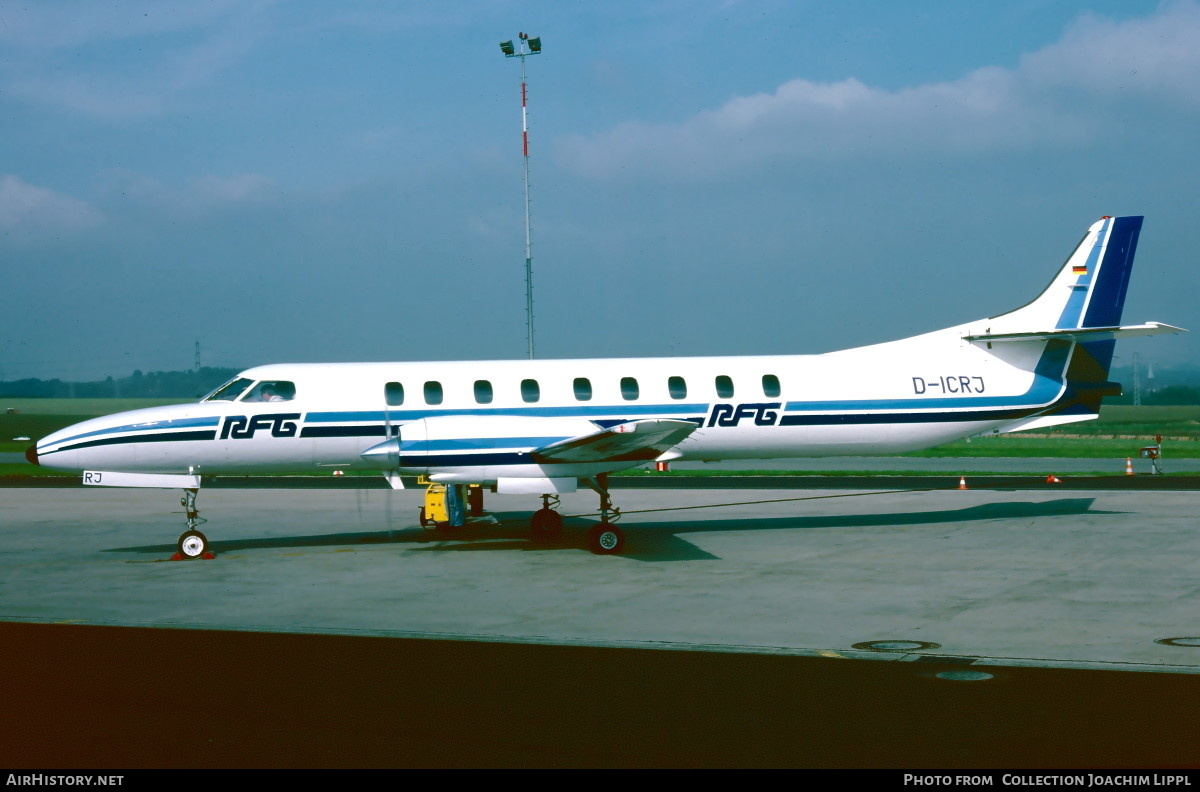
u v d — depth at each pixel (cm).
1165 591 1256
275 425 1716
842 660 923
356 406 1742
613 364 1838
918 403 1898
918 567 1462
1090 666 893
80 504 2617
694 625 1087
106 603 1252
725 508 2336
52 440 1675
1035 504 2286
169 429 1681
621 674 877
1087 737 695
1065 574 1385
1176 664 898
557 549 1712
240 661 934
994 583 1325
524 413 1769
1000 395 1939
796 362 1889
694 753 668
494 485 1711
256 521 2192
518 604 1221
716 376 1841
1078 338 1959
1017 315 1973
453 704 784
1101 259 2000
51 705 788
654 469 3834
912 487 2833
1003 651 952
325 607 1213
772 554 1616
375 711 766
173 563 1606
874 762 648
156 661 937
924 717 744
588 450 1614
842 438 1884
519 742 692
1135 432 6481
